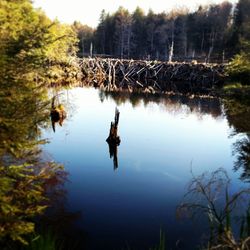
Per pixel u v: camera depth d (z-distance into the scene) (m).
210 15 89.75
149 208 9.39
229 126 21.19
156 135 18.72
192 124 22.08
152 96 37.31
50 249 6.27
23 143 5.84
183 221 8.46
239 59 38.31
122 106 29.56
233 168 12.87
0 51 5.41
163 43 94.31
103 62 59.06
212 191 9.46
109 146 15.81
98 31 105.31
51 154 13.73
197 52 86.00
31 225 5.36
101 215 8.92
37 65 6.19
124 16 100.75
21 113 5.75
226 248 5.36
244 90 35.16
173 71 56.78
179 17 96.69
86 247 7.44
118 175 11.95
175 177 11.97
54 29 7.71
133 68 59.50
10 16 5.81
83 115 24.11
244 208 8.62
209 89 44.94
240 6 76.12
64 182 10.78
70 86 42.06
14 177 6.18
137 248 7.51
